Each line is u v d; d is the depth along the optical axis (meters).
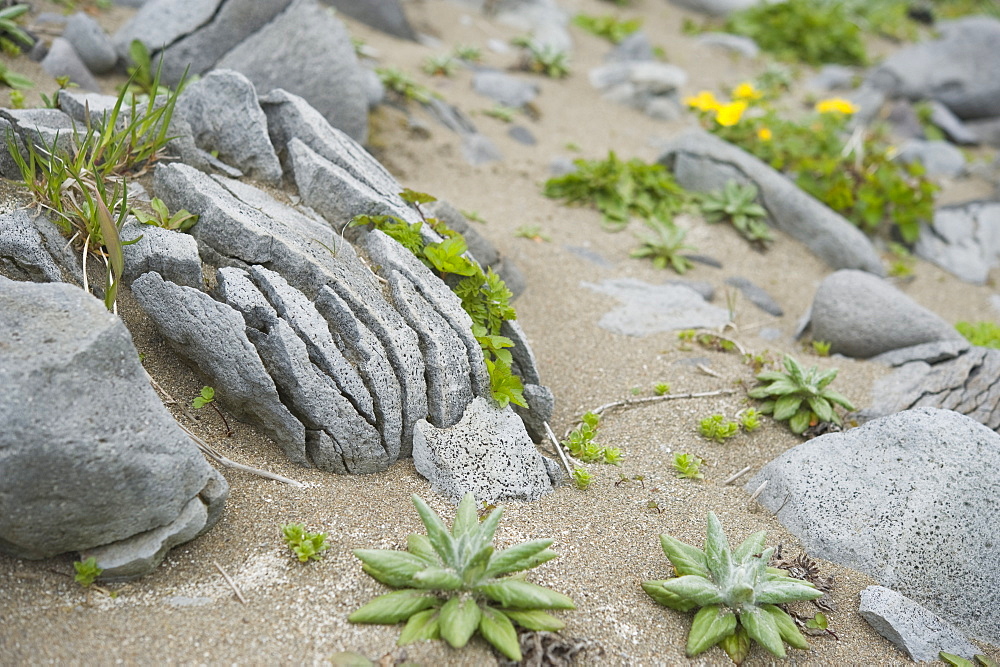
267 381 0.92
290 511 0.91
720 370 1.17
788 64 2.31
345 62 1.35
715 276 1.38
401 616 0.84
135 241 0.94
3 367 0.81
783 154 1.61
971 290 1.50
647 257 1.40
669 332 1.23
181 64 1.32
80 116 1.08
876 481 0.97
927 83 2.10
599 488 1.00
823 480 0.98
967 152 2.00
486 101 1.70
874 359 1.22
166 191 1.02
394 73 1.54
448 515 0.93
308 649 0.83
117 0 1.50
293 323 0.93
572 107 1.81
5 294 0.85
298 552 0.87
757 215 1.49
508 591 0.85
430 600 0.85
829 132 1.67
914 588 0.93
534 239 1.37
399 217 1.08
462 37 2.01
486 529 0.88
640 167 1.49
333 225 1.08
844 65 2.36
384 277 1.03
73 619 0.83
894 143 1.92
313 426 0.94
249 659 0.82
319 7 1.35
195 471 0.86
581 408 1.10
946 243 1.57
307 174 1.08
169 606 0.84
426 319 0.99
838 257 1.46
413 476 0.97
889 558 0.94
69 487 0.82
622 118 1.82
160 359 0.98
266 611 0.85
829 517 0.96
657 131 1.78
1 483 0.81
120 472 0.83
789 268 1.44
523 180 1.51
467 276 1.06
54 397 0.81
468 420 0.99
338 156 1.11
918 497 0.95
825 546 0.95
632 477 1.02
